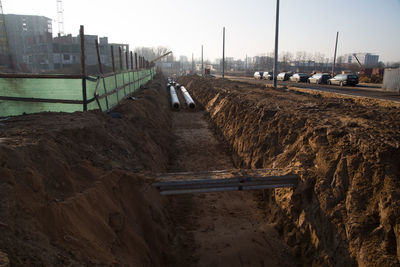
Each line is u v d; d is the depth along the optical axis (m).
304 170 7.70
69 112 10.59
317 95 18.52
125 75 17.92
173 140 17.14
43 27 104.94
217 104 23.12
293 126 10.05
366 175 6.20
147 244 6.40
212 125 20.81
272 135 10.89
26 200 4.28
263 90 22.73
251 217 8.98
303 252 6.80
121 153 8.60
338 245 5.81
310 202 7.08
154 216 7.33
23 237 3.64
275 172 8.03
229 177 7.68
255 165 11.02
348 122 8.70
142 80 28.36
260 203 9.74
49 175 5.29
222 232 8.18
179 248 7.37
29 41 75.12
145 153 10.45
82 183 5.95
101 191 5.99
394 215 5.12
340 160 6.97
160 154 12.36
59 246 4.09
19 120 8.65
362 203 5.91
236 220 8.82
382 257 4.88
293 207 7.57
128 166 8.06
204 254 7.25
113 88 14.64
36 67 70.12
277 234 7.88
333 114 10.47
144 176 7.58
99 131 8.73
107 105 13.11
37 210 4.28
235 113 16.47
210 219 8.88
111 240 5.20
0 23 61.47
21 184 4.45
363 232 5.43
